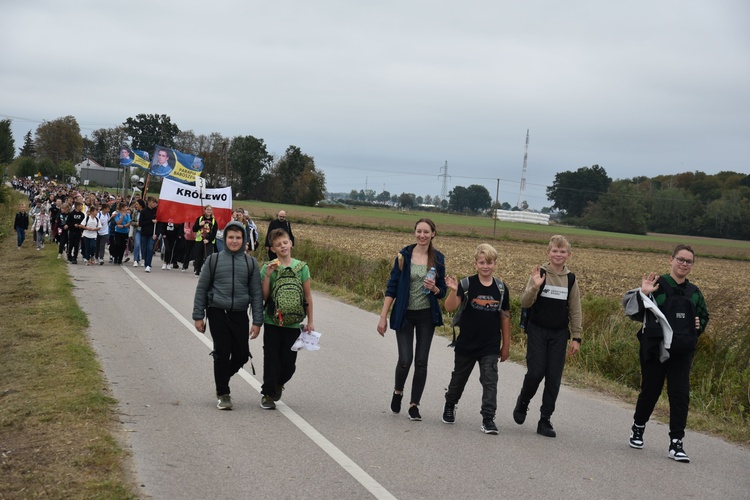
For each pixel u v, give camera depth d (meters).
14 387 8.09
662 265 55.09
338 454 6.35
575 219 157.88
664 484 6.08
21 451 5.91
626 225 147.38
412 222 102.62
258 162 147.50
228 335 7.64
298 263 7.83
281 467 5.94
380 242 53.91
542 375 7.40
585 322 13.29
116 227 23.36
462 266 37.47
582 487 5.88
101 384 8.22
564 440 7.29
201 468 5.82
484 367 7.41
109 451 5.94
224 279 7.63
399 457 6.39
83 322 12.28
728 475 6.44
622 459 6.74
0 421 6.77
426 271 7.71
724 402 9.41
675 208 154.25
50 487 5.13
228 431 6.88
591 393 9.65
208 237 21.53
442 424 7.62
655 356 6.96
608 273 43.69
